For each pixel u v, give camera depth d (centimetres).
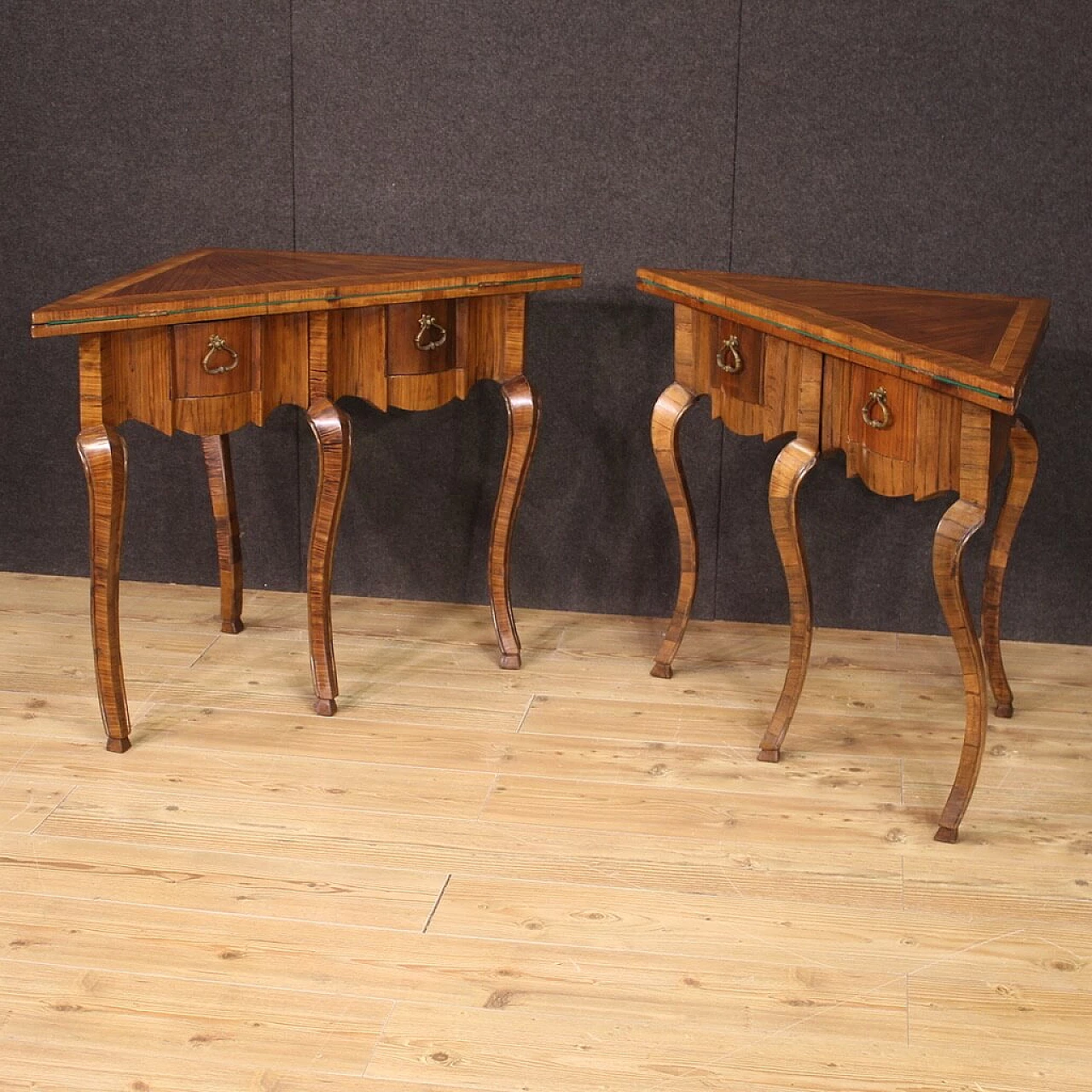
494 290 299
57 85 346
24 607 358
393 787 277
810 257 334
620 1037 211
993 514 343
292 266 307
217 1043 208
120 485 272
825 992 221
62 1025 212
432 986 221
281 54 338
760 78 325
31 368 365
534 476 356
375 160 341
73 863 250
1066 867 255
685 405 306
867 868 254
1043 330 278
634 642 346
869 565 351
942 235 328
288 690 316
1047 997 221
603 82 330
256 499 367
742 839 262
